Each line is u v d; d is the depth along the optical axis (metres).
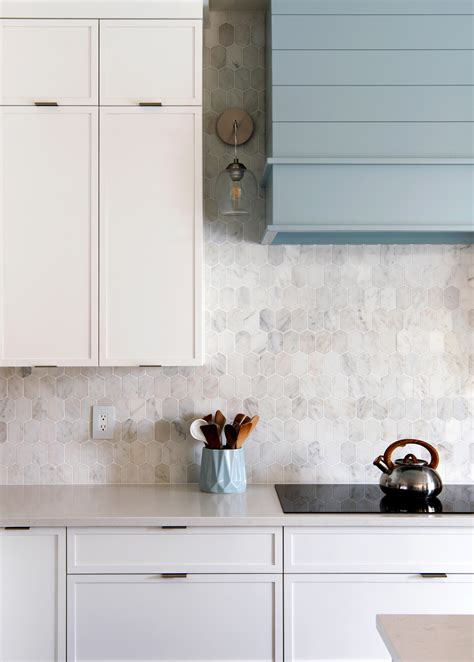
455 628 1.12
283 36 2.04
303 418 2.32
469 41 2.04
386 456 2.10
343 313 2.33
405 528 1.86
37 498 2.09
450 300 2.34
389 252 2.33
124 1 2.04
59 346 2.03
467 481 2.33
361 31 2.04
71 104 2.04
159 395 2.31
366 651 1.86
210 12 2.34
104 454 2.31
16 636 1.85
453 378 2.33
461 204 2.01
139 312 2.03
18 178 2.03
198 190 2.04
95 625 1.86
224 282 2.32
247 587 1.86
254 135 2.34
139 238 2.03
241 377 2.32
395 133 2.03
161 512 1.90
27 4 2.03
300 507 1.94
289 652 1.85
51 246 2.03
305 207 2.01
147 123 2.04
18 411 2.30
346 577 1.86
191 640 1.86
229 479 2.15
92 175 2.03
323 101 2.03
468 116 2.03
